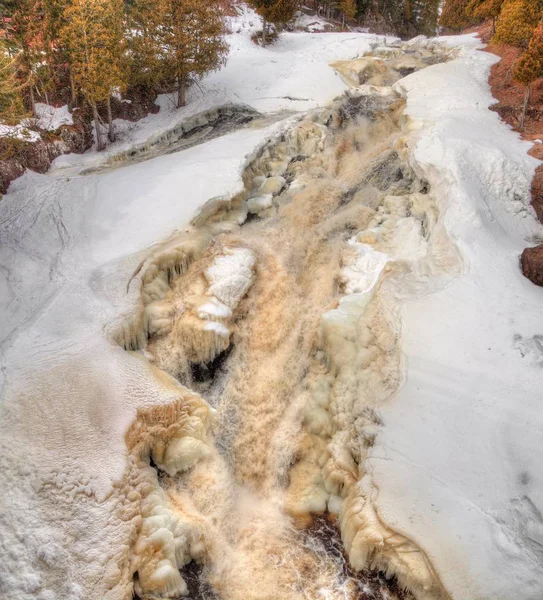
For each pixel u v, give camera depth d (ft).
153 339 31.07
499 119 50.49
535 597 18.21
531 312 28.48
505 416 23.80
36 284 31.83
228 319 32.55
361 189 45.80
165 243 35.40
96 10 43.88
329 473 25.57
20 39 45.73
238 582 22.85
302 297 36.14
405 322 29.09
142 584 20.54
